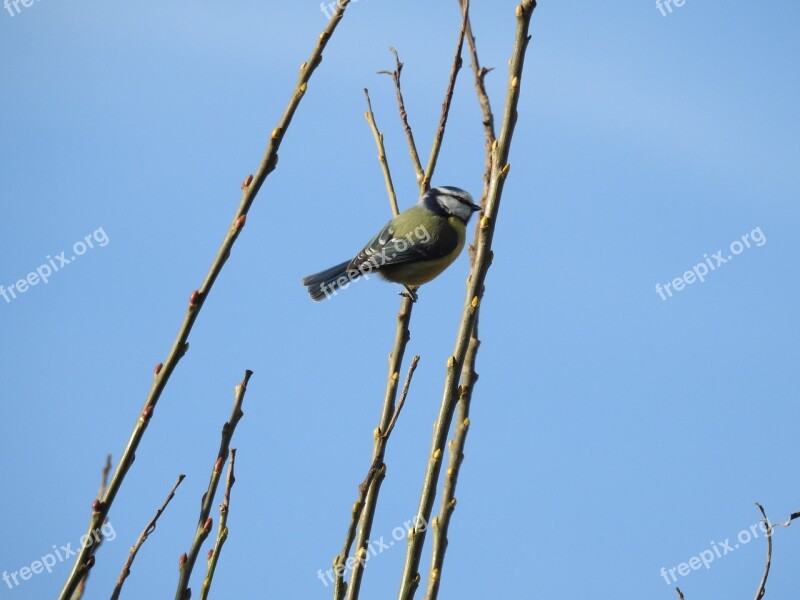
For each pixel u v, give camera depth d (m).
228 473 7.29
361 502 7.26
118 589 6.80
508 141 7.12
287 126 6.52
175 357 6.22
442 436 7.02
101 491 6.66
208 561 7.02
